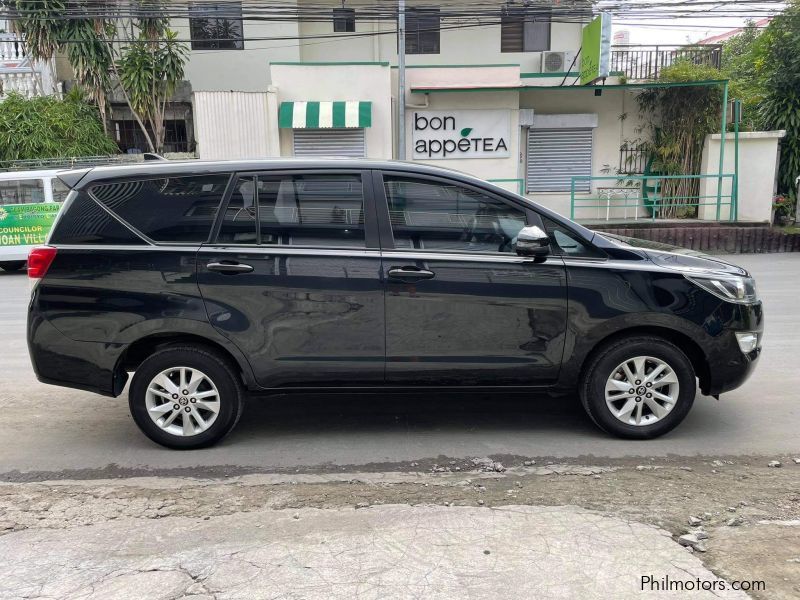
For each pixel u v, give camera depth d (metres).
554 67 18.84
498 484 3.90
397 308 4.34
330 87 17.25
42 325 4.36
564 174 18.38
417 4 19.11
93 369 4.37
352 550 3.12
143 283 4.30
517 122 17.72
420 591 2.79
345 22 19.38
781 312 8.81
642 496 3.70
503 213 4.45
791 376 6.02
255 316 4.32
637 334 4.48
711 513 3.47
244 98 16.78
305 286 4.31
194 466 4.27
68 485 4.00
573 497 3.69
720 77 16.94
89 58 16.72
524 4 16.97
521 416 5.12
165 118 19.11
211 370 4.41
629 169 18.25
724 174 16.58
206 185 4.42
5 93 17.48
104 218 4.39
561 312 4.38
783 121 16.86
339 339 4.36
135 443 4.68
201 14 16.28
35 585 2.89
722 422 4.93
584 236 4.45
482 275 4.34
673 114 17.58
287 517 3.49
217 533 3.32
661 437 4.63
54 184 14.12
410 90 17.66
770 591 2.77
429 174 4.45
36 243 14.26
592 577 2.88
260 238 4.38
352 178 4.44
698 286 4.39
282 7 16.55
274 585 2.85
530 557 3.04
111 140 17.64
